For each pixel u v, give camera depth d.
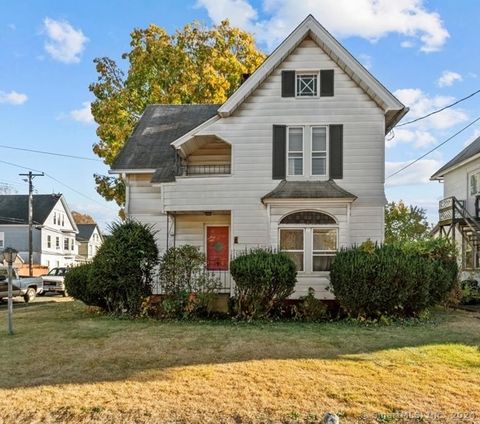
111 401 6.04
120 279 13.48
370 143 14.65
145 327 11.41
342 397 6.12
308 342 9.38
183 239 16.75
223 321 12.52
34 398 6.16
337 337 9.91
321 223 14.22
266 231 14.73
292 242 14.30
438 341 9.47
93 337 10.08
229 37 28.25
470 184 23.81
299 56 14.99
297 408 5.78
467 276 21.45
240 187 14.93
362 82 14.53
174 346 9.05
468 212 22.59
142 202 16.80
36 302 21.86
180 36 27.25
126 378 6.95
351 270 12.10
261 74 14.83
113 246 13.67
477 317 13.20
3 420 5.59
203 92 26.28
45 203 48.03
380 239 14.35
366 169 14.60
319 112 14.84
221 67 27.00
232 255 14.73
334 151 14.72
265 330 10.86
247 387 6.51
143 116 20.17
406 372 7.20
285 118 14.95
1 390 6.47
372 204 14.48
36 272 37.06
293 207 14.31
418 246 15.24
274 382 6.71
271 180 14.84
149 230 14.66
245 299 12.66
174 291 13.23
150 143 17.86
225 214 16.27
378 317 12.13
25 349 8.98
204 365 7.63
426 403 5.93
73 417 5.63
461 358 8.05
